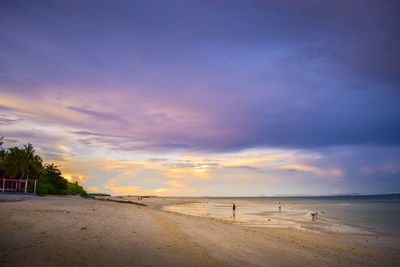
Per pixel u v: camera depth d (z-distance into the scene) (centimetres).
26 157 5719
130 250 1063
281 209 7550
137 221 1814
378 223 3825
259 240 1727
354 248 1878
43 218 1433
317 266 1221
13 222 1248
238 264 1081
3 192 4431
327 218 4606
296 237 2230
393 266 1431
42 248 956
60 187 6669
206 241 1459
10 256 849
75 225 1368
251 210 6731
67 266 830
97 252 988
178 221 2223
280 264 1166
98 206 2634
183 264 987
